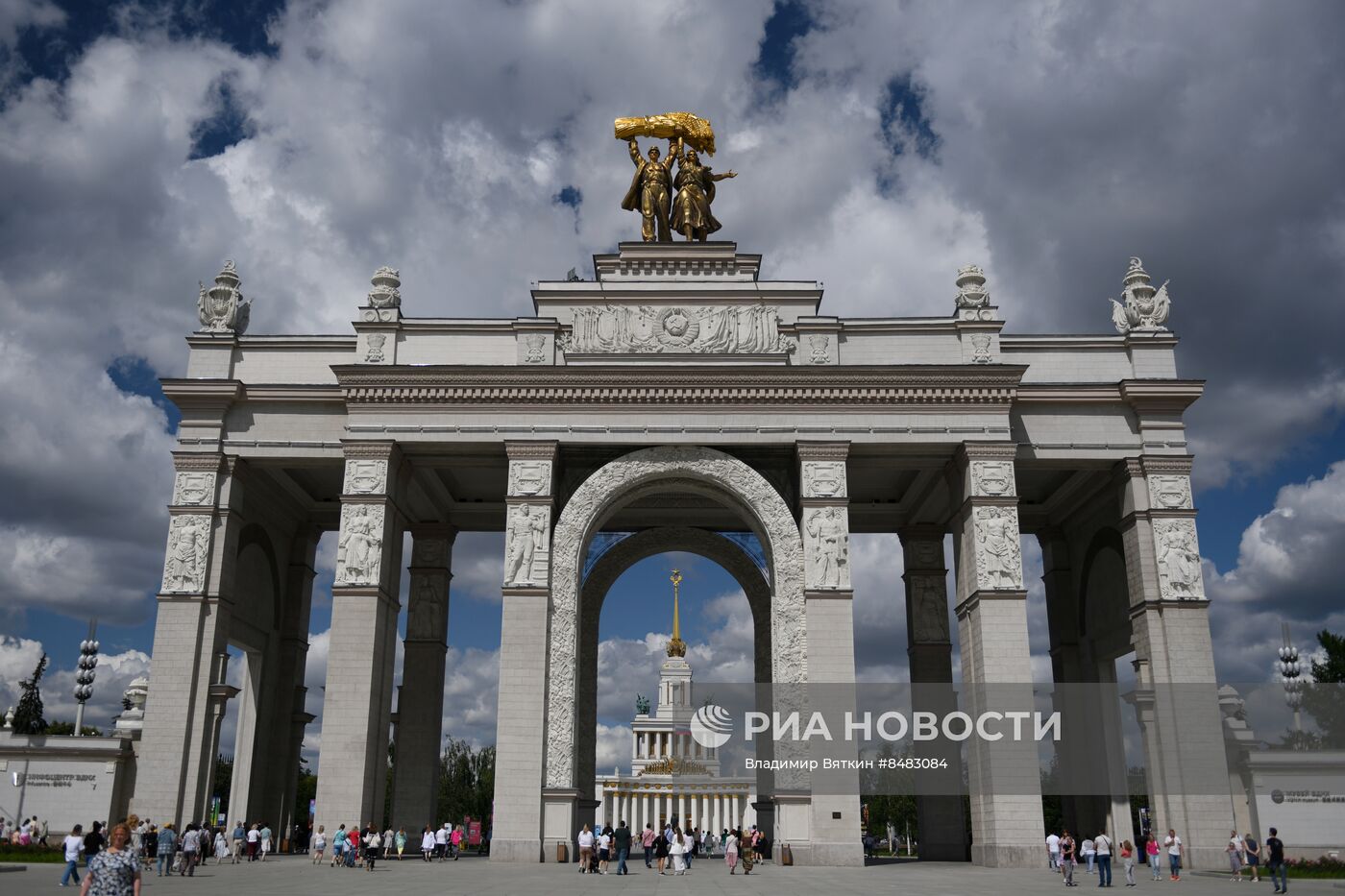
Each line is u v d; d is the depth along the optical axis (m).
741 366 40.62
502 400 41.03
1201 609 39.62
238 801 44.84
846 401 40.94
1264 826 38.91
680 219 47.75
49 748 39.62
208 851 39.81
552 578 39.88
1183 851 37.72
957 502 41.56
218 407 41.72
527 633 38.78
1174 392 41.31
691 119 48.81
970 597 39.88
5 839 37.66
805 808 37.66
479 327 42.53
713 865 42.59
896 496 49.84
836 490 40.12
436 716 47.38
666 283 43.97
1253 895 28.06
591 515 40.53
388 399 40.91
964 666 40.72
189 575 39.97
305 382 42.75
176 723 38.47
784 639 39.34
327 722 37.78
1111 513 45.38
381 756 39.16
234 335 43.22
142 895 24.48
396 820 45.72
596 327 42.59
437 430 40.72
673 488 42.53
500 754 37.69
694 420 41.00
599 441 40.78
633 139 48.97
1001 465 40.22
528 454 40.59
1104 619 46.44
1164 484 40.97
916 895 26.20
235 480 41.59
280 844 46.38
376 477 40.09
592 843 35.47
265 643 47.28
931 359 42.28
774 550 40.19
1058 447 41.66
